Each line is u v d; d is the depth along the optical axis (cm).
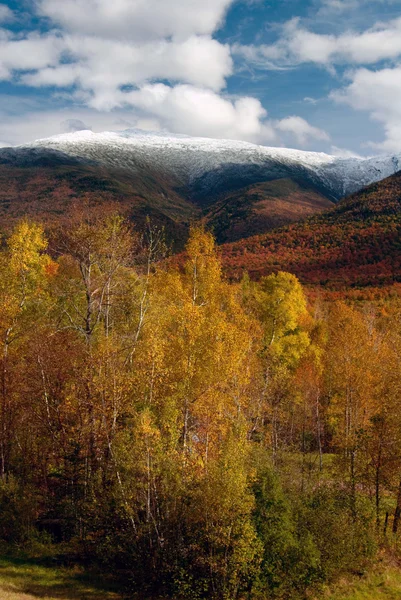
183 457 2145
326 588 2128
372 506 2566
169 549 2041
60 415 2552
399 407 2731
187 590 1952
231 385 2680
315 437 4703
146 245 3022
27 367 2656
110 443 2270
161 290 3058
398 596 2109
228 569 1948
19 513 2423
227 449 2102
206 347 2447
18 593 1864
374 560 2359
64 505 2461
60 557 2302
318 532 2206
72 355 2555
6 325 2838
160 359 2375
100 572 2198
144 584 2028
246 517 1959
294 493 2438
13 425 2761
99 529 2303
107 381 2347
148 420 2073
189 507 2045
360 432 2834
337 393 3975
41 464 2745
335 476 2816
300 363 4794
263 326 4628
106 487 2320
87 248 2689
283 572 2025
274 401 4028
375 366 3344
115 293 2845
